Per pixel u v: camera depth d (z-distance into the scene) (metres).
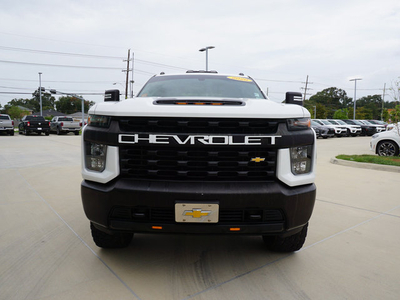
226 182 2.36
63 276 2.59
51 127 29.80
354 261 2.93
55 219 4.00
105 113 2.47
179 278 2.58
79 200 4.91
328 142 19.91
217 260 2.92
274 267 2.79
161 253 3.05
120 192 2.35
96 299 2.27
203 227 2.34
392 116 10.37
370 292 2.41
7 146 14.38
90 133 2.56
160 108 2.35
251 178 2.40
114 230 2.51
